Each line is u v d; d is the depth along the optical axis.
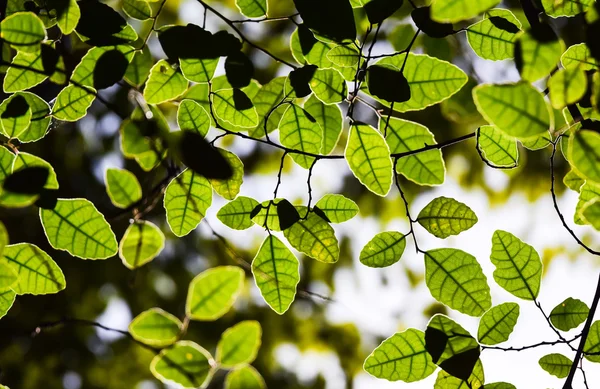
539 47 0.92
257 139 1.06
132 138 1.11
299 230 1.04
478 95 0.91
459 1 0.89
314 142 1.05
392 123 1.06
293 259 1.04
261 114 1.08
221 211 1.05
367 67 1.02
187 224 1.06
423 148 1.05
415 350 1.03
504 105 0.91
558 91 0.92
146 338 1.09
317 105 1.06
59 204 1.04
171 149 1.05
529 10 1.05
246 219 1.05
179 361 1.08
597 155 0.92
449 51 1.21
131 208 1.17
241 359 1.07
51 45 1.05
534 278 1.04
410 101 1.03
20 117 1.05
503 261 1.05
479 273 1.03
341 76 1.04
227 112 1.06
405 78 1.02
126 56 1.05
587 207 0.95
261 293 1.04
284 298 1.04
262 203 1.04
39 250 1.05
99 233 1.04
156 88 1.06
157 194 1.17
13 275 1.03
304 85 1.04
